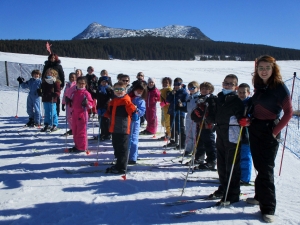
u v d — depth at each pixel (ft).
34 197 12.03
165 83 22.80
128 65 110.93
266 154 10.14
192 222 10.01
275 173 14.97
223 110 11.00
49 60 26.25
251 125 10.44
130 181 13.80
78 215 10.57
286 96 9.64
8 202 11.51
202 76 90.22
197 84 17.51
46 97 23.93
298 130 28.35
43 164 16.24
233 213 10.55
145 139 22.62
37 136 22.68
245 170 13.39
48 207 11.16
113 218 10.37
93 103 18.86
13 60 90.89
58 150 19.03
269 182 10.17
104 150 19.12
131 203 11.53
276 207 11.05
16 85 50.16
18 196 12.10
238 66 130.00
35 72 25.79
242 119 10.12
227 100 10.92
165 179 14.05
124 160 14.84
